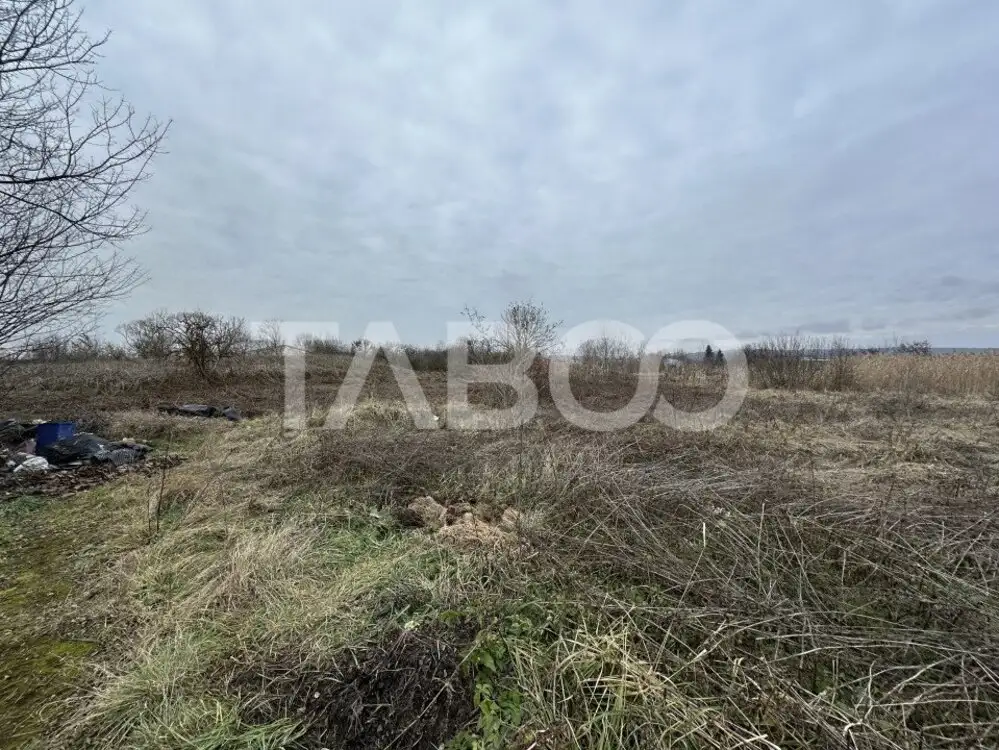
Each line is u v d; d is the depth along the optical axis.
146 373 10.38
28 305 3.77
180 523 3.05
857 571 2.25
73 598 2.27
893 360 11.70
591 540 2.51
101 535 2.94
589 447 4.27
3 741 1.49
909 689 1.55
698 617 1.81
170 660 1.78
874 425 5.90
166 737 1.46
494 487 3.40
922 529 2.58
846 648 1.64
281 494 3.47
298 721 1.51
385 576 2.31
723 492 3.00
